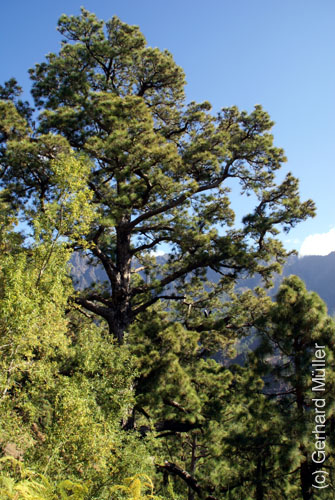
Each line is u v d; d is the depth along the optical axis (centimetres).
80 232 983
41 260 888
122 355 1079
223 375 1767
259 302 1966
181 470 1761
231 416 1758
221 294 2236
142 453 876
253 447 1255
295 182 2036
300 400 1236
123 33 2288
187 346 1631
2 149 1752
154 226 1992
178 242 1889
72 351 1001
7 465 668
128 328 1709
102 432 832
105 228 1808
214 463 1623
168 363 1462
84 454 730
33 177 1728
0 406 732
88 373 1027
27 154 1566
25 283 805
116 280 1925
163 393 1451
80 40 2319
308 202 1916
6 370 761
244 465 1291
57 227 920
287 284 1345
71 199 940
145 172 1845
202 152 1933
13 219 1056
